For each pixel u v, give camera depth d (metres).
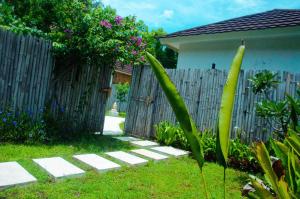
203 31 8.64
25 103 5.55
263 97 5.54
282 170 1.61
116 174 4.09
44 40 5.77
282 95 5.27
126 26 6.66
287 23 6.66
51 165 4.02
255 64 7.45
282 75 5.32
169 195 3.46
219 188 3.93
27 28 5.89
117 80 20.16
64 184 3.44
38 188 3.21
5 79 5.21
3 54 5.15
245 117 5.78
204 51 8.86
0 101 5.18
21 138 5.26
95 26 6.17
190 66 9.24
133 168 4.48
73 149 5.18
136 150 5.77
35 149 4.81
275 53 7.10
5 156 4.17
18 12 7.70
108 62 6.68
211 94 6.43
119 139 6.95
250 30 7.22
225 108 1.29
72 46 6.02
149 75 7.67
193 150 1.31
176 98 1.28
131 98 8.05
